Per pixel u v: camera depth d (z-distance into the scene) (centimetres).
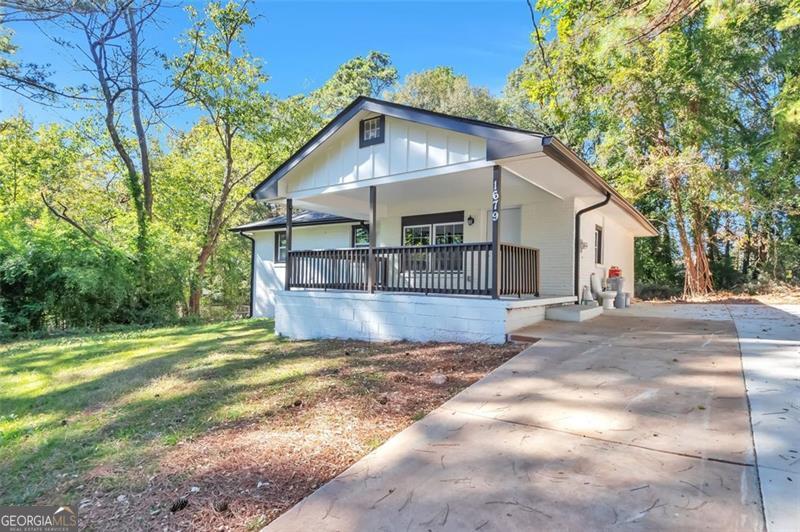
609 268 1179
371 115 780
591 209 873
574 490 214
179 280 1352
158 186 1670
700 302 1271
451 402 357
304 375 484
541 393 361
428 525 193
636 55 1161
